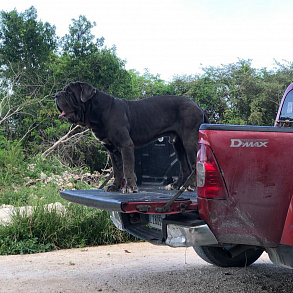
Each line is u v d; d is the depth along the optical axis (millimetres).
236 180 3113
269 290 3754
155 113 4555
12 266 4820
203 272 4402
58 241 6109
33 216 6281
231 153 3115
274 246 3154
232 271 4422
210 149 3117
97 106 4402
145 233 3641
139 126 4523
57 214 6461
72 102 4348
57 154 17078
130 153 4387
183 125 4535
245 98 20141
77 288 3871
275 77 21453
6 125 19844
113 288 3863
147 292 3727
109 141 4578
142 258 5266
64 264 4922
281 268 4535
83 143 18281
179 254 5516
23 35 21562
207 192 3109
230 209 3113
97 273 4449
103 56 21203
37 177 11539
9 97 19969
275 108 19688
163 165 4918
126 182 4344
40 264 4926
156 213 3244
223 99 21469
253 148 3115
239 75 20953
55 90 20938
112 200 3406
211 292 3715
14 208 7020
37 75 20844
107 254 5543
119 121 4402
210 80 22672
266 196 3113
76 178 11812
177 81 23766
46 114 19891
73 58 21766
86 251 5805
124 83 22141
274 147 3115
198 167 3172
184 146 4523
